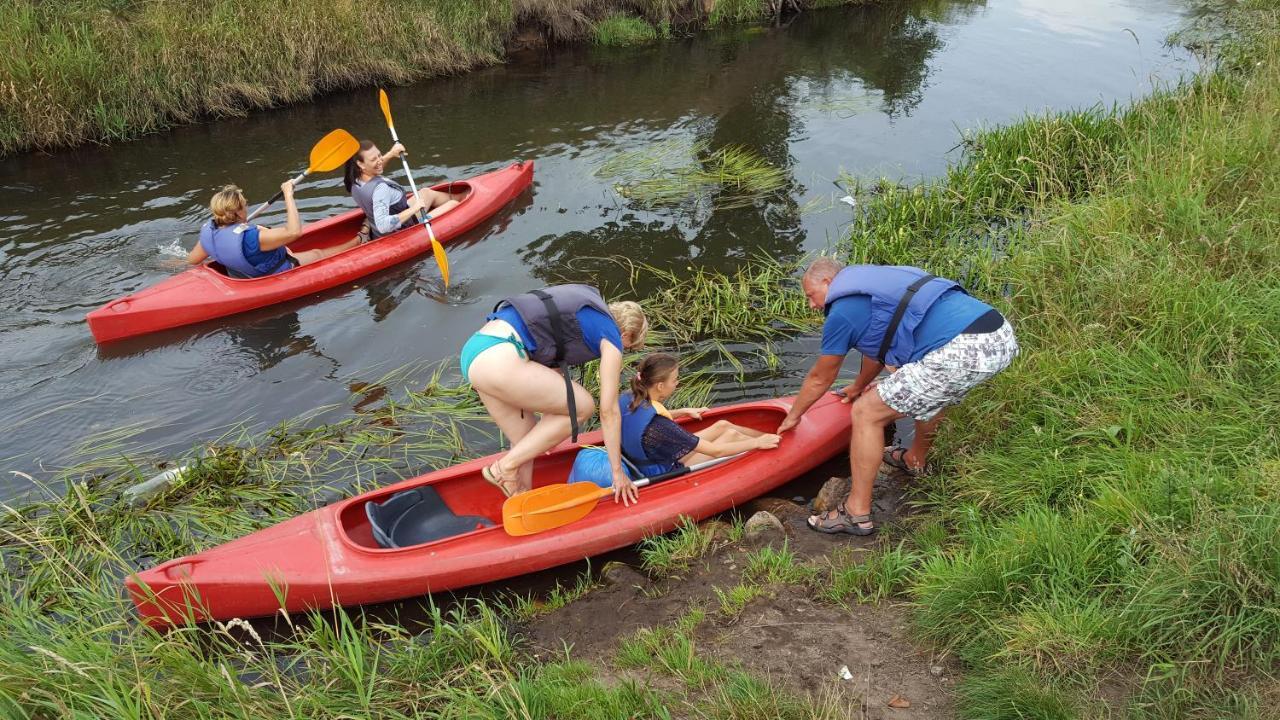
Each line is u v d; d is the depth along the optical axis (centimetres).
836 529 426
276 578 395
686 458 471
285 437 529
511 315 402
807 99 1141
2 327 636
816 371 422
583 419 428
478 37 1296
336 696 340
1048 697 281
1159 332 459
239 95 1109
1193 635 293
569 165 943
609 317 402
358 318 666
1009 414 452
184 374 595
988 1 1666
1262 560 294
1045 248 582
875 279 392
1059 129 837
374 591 404
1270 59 805
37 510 464
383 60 1192
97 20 1052
